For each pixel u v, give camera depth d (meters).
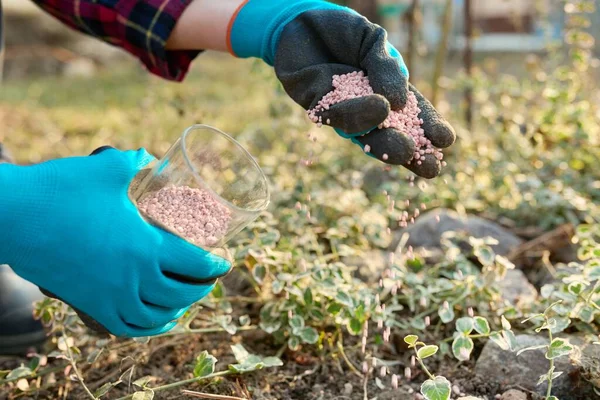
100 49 3.88
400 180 1.48
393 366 0.99
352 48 0.82
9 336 1.05
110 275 0.75
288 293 1.02
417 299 1.07
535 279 1.21
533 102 1.70
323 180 1.51
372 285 1.13
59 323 1.00
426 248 1.27
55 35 3.76
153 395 0.88
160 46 1.02
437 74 1.75
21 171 0.77
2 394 0.96
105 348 0.99
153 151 1.84
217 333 1.06
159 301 0.77
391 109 0.78
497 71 2.96
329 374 0.97
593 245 1.08
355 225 1.25
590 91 1.66
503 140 1.64
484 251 1.08
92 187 0.77
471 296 1.05
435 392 0.76
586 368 0.87
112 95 2.83
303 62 0.85
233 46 0.94
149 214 0.78
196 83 2.98
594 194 1.41
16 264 0.76
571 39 1.52
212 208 0.79
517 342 0.93
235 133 2.03
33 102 2.76
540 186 1.38
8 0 3.84
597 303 0.96
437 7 2.94
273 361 0.89
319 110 0.80
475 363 0.97
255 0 0.93
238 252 1.07
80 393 0.96
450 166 1.54
